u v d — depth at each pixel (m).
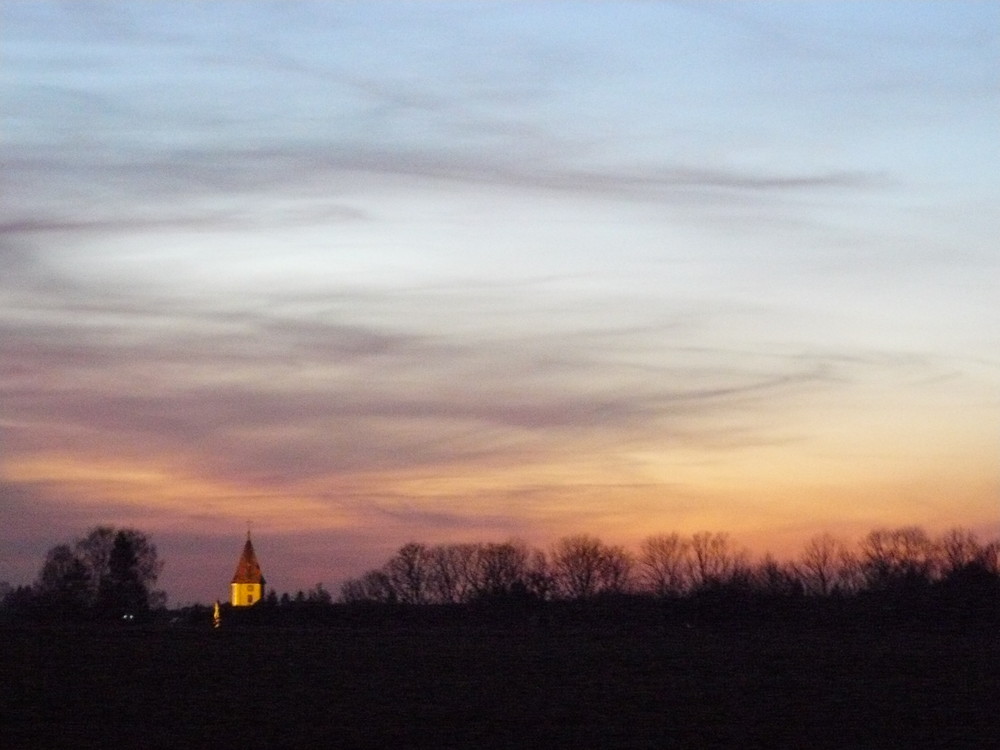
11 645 74.94
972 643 78.56
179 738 44.69
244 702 53.34
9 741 43.91
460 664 67.19
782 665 66.81
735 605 101.12
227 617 107.94
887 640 80.81
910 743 43.91
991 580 99.94
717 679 61.16
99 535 141.62
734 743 44.09
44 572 139.12
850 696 55.25
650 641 80.31
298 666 66.12
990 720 48.72
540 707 52.25
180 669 64.31
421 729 46.78
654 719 49.12
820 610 98.44
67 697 54.50
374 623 102.62
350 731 46.28
